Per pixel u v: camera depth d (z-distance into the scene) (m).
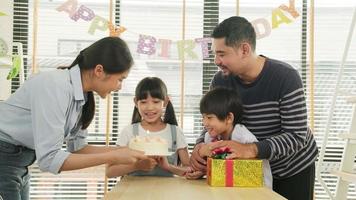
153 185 1.33
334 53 3.17
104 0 3.15
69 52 3.13
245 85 1.61
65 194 3.12
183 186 1.32
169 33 3.17
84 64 1.38
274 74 1.55
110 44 1.37
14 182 1.44
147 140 1.47
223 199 1.10
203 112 1.59
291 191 1.67
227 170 1.32
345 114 3.14
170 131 2.03
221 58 1.54
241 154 1.35
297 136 1.48
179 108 3.11
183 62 2.96
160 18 3.18
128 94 3.13
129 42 3.12
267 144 1.40
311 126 3.01
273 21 2.73
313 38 3.05
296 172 1.65
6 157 1.41
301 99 1.52
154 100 1.98
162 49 2.96
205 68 3.15
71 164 1.27
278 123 1.59
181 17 3.19
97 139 3.08
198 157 1.47
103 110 3.10
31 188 3.09
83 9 2.77
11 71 2.48
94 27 2.79
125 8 3.17
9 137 1.41
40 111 1.28
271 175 1.52
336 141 3.12
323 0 3.19
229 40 1.49
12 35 3.11
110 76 1.37
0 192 1.41
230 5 3.18
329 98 3.15
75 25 3.16
